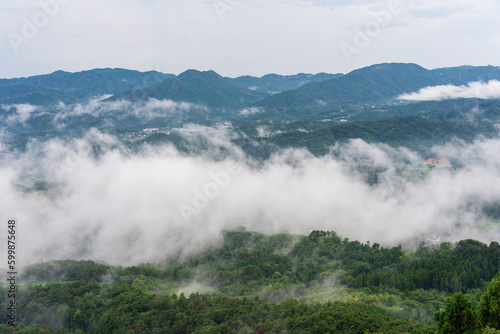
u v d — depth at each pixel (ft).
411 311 481.87
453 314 295.28
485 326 297.74
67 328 559.38
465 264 622.54
